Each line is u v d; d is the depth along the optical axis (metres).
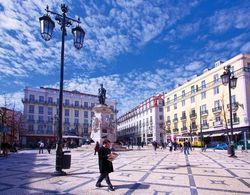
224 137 45.25
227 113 44.59
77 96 72.69
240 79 42.03
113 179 8.89
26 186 7.79
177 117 61.53
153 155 22.95
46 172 11.05
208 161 16.16
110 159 7.27
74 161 16.39
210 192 6.82
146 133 77.25
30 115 64.50
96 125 31.66
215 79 48.62
